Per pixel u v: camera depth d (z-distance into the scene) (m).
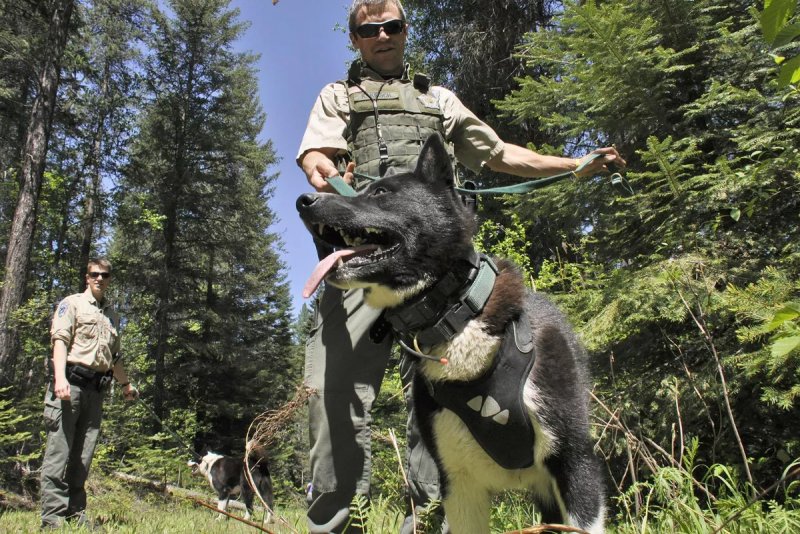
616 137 6.21
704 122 5.53
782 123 4.63
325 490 2.83
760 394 4.33
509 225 9.58
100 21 20.86
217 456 9.58
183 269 24.84
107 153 21.22
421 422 2.54
